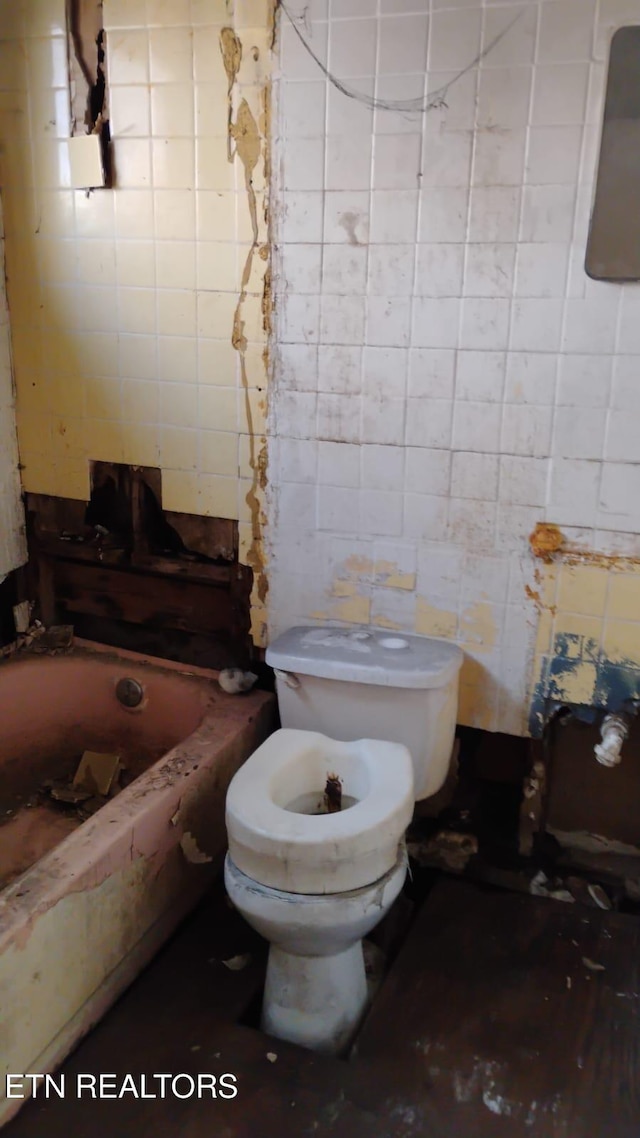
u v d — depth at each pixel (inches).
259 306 74.7
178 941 70.7
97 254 79.5
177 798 68.7
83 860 59.3
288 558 80.5
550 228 64.1
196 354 78.5
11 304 84.6
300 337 73.9
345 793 68.4
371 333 71.4
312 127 68.8
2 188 81.1
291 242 72.0
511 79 62.4
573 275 64.5
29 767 88.9
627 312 63.9
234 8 68.7
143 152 75.0
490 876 78.0
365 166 68.0
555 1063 59.3
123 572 89.9
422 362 70.5
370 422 73.6
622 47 59.1
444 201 66.4
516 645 74.1
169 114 73.1
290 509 79.0
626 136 60.3
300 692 74.1
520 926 72.1
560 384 67.0
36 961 55.2
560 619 72.1
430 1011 63.4
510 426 69.2
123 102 74.5
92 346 82.7
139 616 90.7
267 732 83.7
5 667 87.0
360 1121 54.9
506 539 71.9
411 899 76.7
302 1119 54.9
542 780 77.5
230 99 70.8
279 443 77.6
